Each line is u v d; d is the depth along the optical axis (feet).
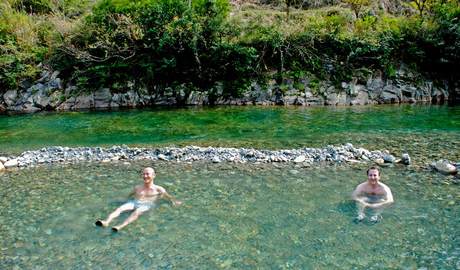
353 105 77.92
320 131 52.47
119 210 26.81
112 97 79.15
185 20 78.18
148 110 73.20
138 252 21.94
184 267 20.40
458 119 59.88
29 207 28.45
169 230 24.45
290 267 20.22
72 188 32.27
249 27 83.41
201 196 29.84
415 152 40.73
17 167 38.88
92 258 21.39
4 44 82.02
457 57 85.30
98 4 84.64
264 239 23.16
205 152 41.52
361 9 102.32
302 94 79.30
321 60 83.41
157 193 29.53
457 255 21.02
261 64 82.84
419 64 87.10
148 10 80.38
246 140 47.98
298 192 30.17
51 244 22.95
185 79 81.71
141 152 42.32
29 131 56.34
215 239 23.29
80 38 83.05
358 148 42.34
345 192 29.94
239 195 29.91
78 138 51.55
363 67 82.79
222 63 81.15
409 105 76.95
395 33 85.51
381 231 23.77
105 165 38.68
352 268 20.03
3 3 93.66
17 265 20.80
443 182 31.76
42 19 91.40
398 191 29.89
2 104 77.20
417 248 21.80
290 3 107.45
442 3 92.22
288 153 40.27
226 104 79.15
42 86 78.74
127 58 80.64
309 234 23.62
